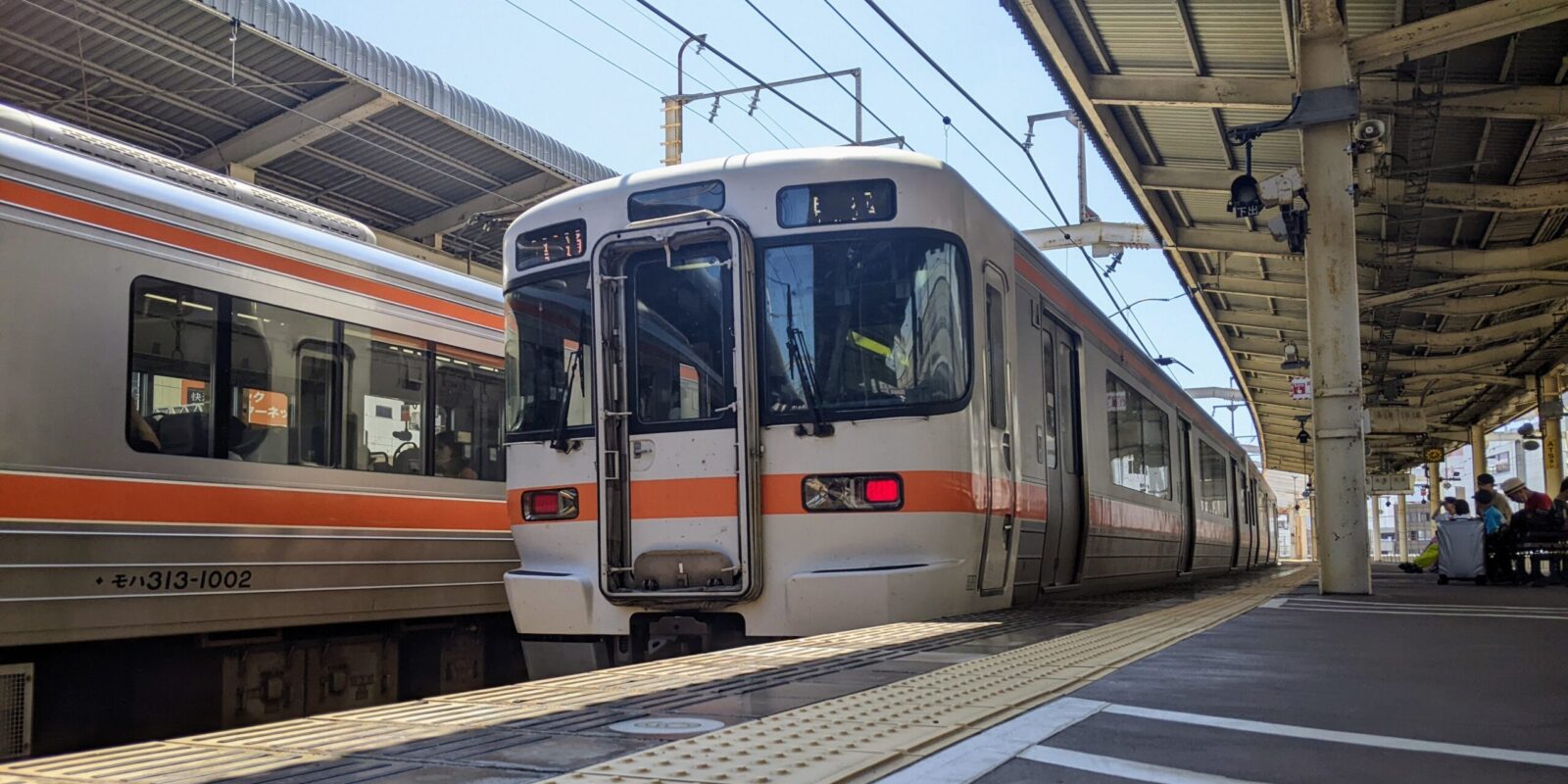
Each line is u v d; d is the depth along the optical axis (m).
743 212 7.01
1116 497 11.76
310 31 12.68
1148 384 14.12
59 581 6.31
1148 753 2.98
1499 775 2.75
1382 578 17.97
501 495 9.85
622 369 7.09
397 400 8.84
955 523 6.71
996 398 7.52
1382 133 10.44
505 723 3.41
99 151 7.02
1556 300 23.28
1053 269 9.75
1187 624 6.95
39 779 2.68
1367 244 19.72
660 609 6.88
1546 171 16.55
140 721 6.96
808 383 6.78
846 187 6.94
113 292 6.73
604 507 6.98
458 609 9.27
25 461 6.17
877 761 2.78
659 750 2.90
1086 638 5.85
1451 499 16.30
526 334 7.58
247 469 7.50
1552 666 4.83
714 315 6.97
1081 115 14.73
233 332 7.51
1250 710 3.67
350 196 16.69
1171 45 13.13
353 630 8.61
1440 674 4.57
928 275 6.85
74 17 11.52
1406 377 31.16
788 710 3.60
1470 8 10.20
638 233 7.08
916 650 5.27
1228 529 21.78
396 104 14.02
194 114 13.80
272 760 2.87
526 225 7.68
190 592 7.06
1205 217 19.30
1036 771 2.75
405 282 9.05
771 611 6.69
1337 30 10.44
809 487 6.69
